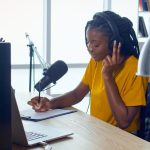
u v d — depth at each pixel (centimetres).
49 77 191
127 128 175
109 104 176
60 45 392
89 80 209
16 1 368
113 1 415
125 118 171
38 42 384
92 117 174
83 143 132
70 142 134
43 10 381
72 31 394
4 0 363
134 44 187
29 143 129
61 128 152
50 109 190
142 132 176
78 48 398
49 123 162
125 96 177
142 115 176
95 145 130
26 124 155
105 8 414
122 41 181
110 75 180
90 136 141
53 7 384
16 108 122
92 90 197
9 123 97
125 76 181
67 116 176
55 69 191
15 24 370
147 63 126
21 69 375
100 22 182
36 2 377
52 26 386
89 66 210
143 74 127
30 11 375
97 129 152
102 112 187
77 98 208
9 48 93
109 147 127
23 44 373
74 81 398
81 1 395
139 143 132
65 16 390
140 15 391
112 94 175
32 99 196
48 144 131
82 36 398
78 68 400
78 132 147
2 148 97
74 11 393
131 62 183
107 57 181
